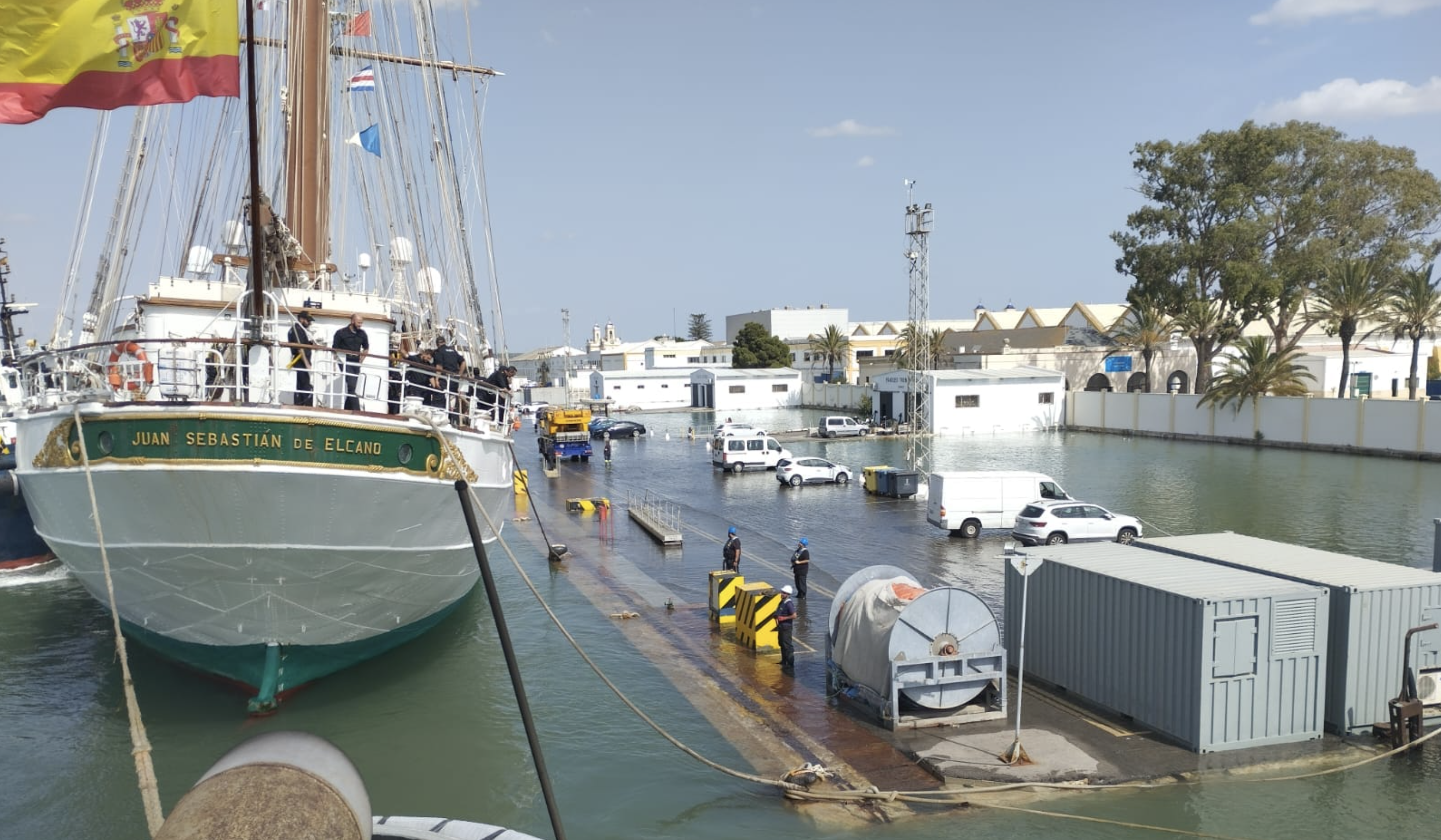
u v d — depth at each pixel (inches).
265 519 528.4
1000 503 1214.9
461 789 498.9
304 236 952.3
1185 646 513.0
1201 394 2583.7
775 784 482.9
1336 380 2736.2
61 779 522.3
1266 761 500.4
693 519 1380.4
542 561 1092.5
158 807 238.8
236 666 605.9
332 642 617.6
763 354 4409.5
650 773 515.8
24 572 1071.6
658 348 5044.3
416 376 676.1
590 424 2856.8
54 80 426.3
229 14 450.0
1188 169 2758.4
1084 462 2015.3
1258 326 3440.0
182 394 583.8
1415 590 537.0
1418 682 533.3
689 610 860.6
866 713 588.7
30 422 577.3
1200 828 436.5
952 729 554.9
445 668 699.4
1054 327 3565.5
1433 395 2785.4
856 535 1237.7
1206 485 1627.7
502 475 739.4
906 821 450.0
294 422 517.3
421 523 594.9
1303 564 596.4
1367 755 509.0
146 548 541.6
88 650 774.5
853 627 602.2
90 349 584.4
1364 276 2278.5
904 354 3521.2
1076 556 634.8
